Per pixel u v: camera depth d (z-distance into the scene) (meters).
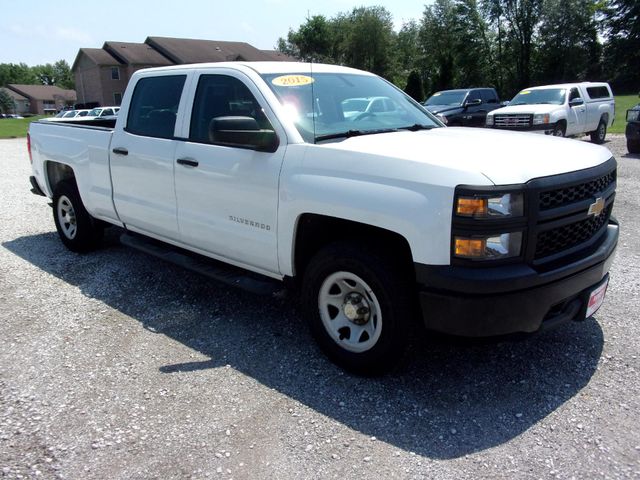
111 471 2.58
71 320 4.28
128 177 4.78
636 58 55.97
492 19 59.03
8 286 5.03
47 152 5.94
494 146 3.26
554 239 3.02
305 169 3.34
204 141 4.07
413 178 2.87
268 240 3.63
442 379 3.35
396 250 3.12
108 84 62.66
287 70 4.03
